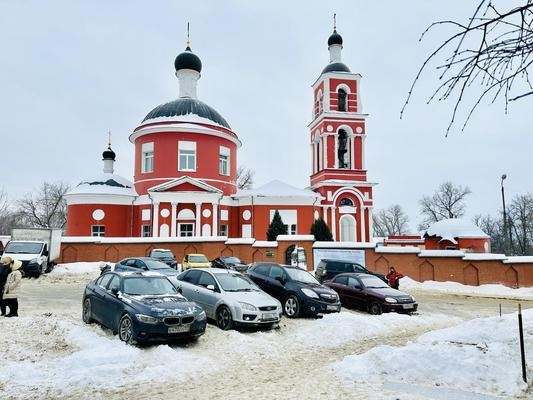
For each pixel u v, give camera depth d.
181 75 42.53
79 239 30.61
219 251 31.84
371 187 40.81
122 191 37.53
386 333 13.08
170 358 9.20
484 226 84.62
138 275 12.06
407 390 7.31
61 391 7.36
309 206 38.06
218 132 38.81
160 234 34.31
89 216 36.00
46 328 11.39
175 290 12.08
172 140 37.44
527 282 26.69
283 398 7.07
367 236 40.00
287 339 11.96
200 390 7.53
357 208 40.38
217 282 13.52
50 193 72.44
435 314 17.02
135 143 39.62
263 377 8.40
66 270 28.00
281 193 37.75
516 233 67.06
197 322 10.61
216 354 10.01
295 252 30.05
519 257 27.16
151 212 35.75
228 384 7.90
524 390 7.19
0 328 11.25
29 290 20.81
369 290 17.23
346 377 8.16
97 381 7.79
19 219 75.06
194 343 10.83
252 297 12.87
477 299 22.47
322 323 12.89
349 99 41.88
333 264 22.58
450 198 76.44
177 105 39.69
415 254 28.80
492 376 7.56
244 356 9.95
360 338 12.27
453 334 10.46
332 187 39.88
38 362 8.79
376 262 29.20
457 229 40.16
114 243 31.05
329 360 9.89
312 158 44.22
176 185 35.03
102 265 25.34
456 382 7.62
